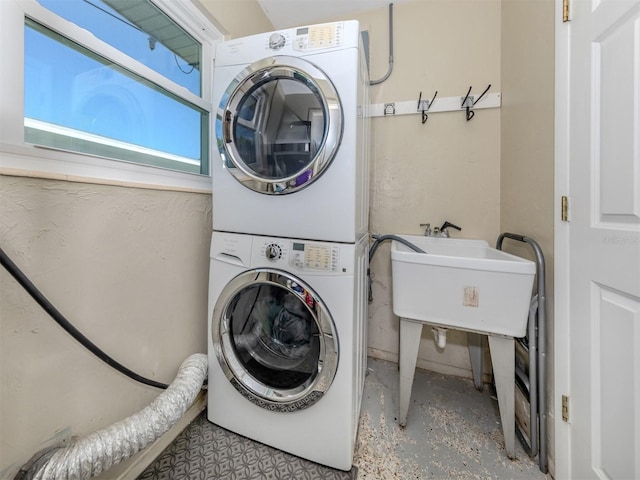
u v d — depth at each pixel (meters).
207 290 1.38
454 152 1.63
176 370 1.21
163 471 1.05
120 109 0.99
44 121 0.77
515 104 1.35
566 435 0.95
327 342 1.00
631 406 0.71
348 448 1.02
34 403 0.75
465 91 1.59
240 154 1.14
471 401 1.47
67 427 0.82
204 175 1.38
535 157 1.15
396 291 1.18
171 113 1.21
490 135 1.56
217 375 1.21
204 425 1.25
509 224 1.43
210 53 1.40
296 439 1.09
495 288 1.02
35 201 0.73
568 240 0.94
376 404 1.44
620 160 0.73
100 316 0.90
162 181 1.13
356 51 0.95
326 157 0.97
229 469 1.05
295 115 1.13
